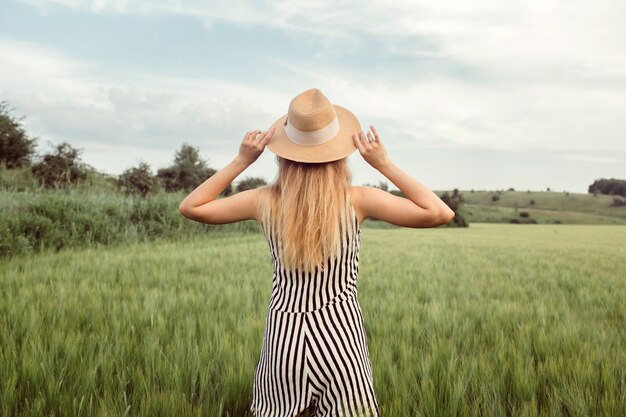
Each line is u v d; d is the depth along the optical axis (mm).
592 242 31641
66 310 4711
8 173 19844
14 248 9492
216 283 6957
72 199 13625
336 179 1917
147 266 8758
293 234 1877
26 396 2771
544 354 3762
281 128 2049
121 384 2801
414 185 1854
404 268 10734
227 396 2773
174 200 18547
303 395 1893
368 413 1892
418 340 4203
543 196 141000
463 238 31953
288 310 1921
